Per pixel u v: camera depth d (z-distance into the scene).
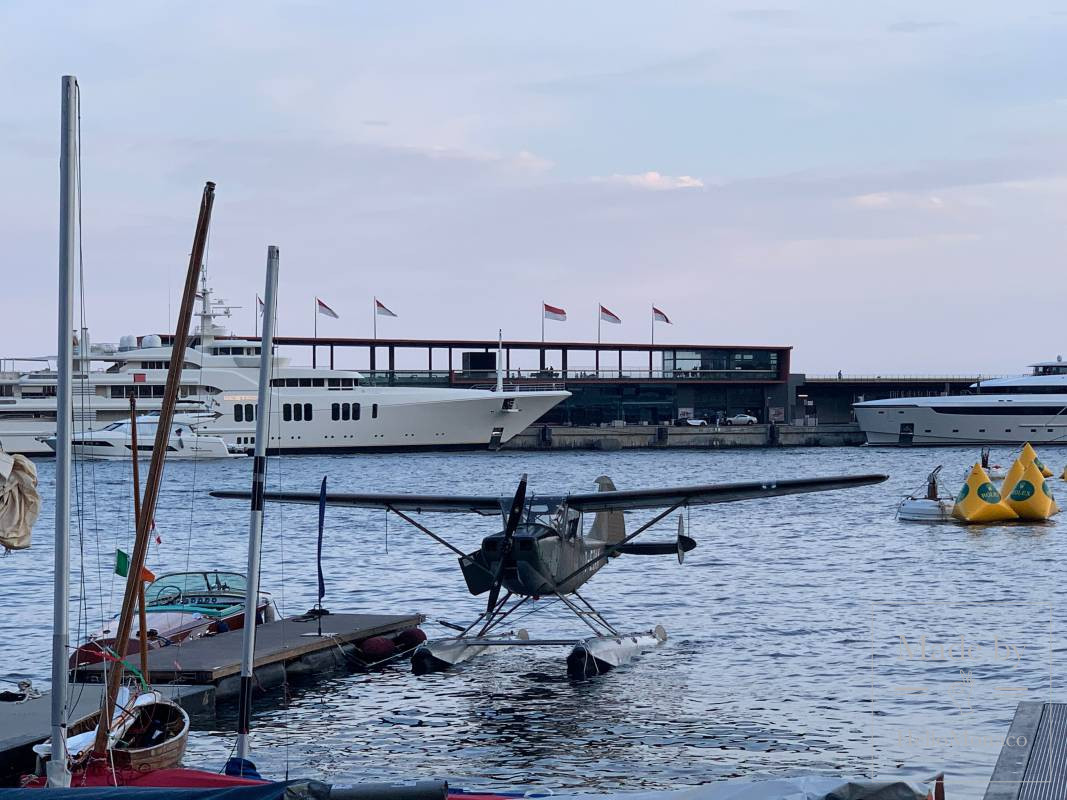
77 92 12.84
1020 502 57.28
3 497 13.07
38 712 17.70
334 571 40.62
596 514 26.77
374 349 132.62
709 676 23.00
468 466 110.12
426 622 30.22
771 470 106.19
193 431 106.06
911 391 174.75
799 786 10.27
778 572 39.00
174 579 28.20
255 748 18.36
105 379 106.12
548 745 18.30
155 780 13.88
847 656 24.55
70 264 12.84
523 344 142.75
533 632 28.86
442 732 19.20
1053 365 138.00
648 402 157.00
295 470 102.69
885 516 61.00
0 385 106.44
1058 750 13.39
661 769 16.86
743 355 157.50
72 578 39.25
